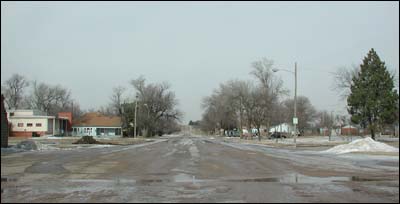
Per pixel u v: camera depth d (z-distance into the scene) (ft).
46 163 75.31
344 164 74.84
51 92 401.49
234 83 289.33
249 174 57.88
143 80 360.89
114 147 149.59
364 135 243.19
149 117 357.20
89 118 374.84
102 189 42.98
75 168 65.98
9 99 370.94
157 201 35.94
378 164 74.84
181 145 171.73
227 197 37.88
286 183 47.96
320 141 210.79
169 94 374.22
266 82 269.85
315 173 59.47
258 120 272.51
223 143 202.39
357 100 187.52
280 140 236.43
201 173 59.06
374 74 186.80
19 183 47.83
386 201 36.11
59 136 298.76
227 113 321.52
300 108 410.93
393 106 187.11
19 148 124.77
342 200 36.47
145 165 71.67
